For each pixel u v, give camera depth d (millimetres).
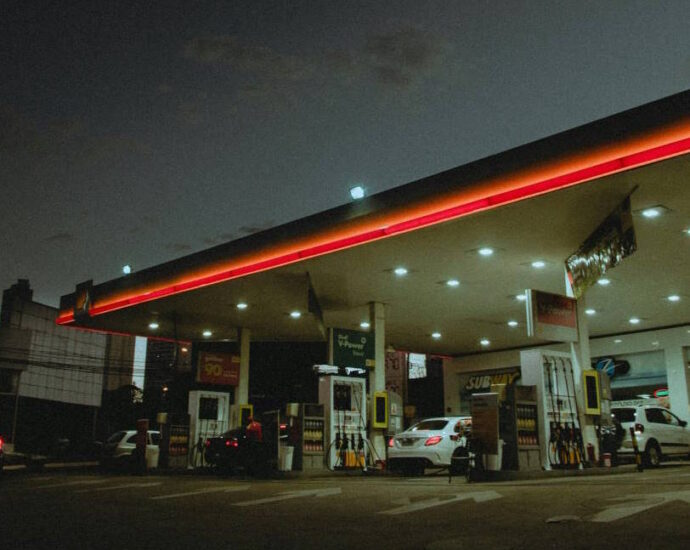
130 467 22938
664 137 10547
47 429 49000
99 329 25594
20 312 44781
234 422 23734
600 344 27250
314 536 7031
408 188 14109
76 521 8578
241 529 7652
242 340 25266
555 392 15758
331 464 18812
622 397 26406
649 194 12141
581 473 15031
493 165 12734
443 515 8273
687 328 24703
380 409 20172
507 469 14555
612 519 7215
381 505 9539
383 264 16750
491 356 30812
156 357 123438
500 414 14797
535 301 15039
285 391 45375
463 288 19453
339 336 20031
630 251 12008
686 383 24484
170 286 19922
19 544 6879
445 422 17250
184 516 8922
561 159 11766
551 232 14297
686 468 17922
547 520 7367
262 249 17281
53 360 48031
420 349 30547
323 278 18062
